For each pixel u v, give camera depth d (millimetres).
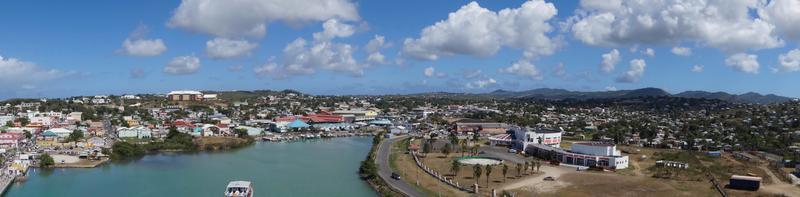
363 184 199875
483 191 178625
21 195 178875
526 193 175125
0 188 178625
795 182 198000
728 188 183625
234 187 164875
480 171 190125
